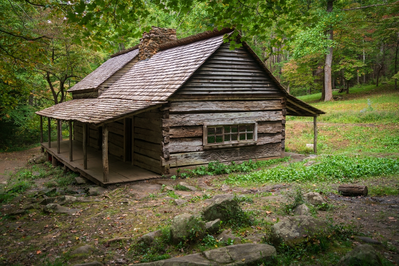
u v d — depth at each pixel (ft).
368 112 71.15
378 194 22.88
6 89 45.57
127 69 59.41
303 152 50.06
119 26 21.56
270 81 43.68
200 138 38.24
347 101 93.35
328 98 102.27
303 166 34.40
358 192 22.71
